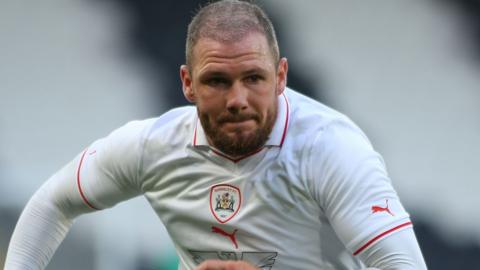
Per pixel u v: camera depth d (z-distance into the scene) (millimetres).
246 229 12195
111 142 13047
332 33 36406
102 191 13242
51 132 33750
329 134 11844
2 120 33531
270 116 11453
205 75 11148
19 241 13750
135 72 34812
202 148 12180
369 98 36250
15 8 34906
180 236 12945
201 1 35312
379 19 36812
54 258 26391
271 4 36031
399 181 35750
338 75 36250
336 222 11641
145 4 35219
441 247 34406
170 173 12578
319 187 11711
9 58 34531
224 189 12219
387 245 11227
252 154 11930
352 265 12672
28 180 29484
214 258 12688
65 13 35031
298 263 12406
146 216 29391
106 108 34344
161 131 12633
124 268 28562
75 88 34406
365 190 11414
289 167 11852
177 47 35219
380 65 36594
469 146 36188
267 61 11164
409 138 36094
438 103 36531
